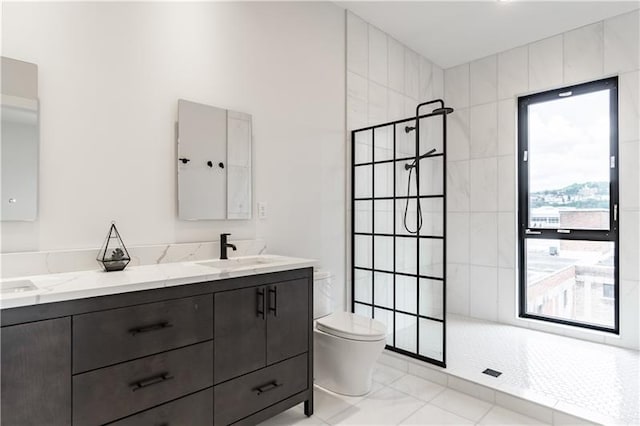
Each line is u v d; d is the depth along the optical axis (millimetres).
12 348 1151
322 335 2355
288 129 2643
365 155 3215
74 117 1719
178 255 2043
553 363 2648
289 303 1983
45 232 1640
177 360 1528
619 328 3041
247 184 2379
